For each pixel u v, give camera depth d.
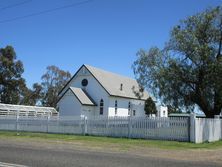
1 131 35.91
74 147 21.06
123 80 61.81
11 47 73.50
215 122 30.09
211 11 36.25
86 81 55.50
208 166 13.95
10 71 72.56
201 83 35.84
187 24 36.75
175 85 36.44
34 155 15.63
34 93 85.50
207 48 34.34
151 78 38.06
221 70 33.31
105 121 31.53
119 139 27.81
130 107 58.97
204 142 27.11
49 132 34.78
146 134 28.97
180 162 14.97
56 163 13.15
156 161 14.95
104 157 15.75
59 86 85.88
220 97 35.81
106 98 53.75
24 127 36.56
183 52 36.19
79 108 51.34
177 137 27.36
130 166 13.03
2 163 12.77
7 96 73.19
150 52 38.41
